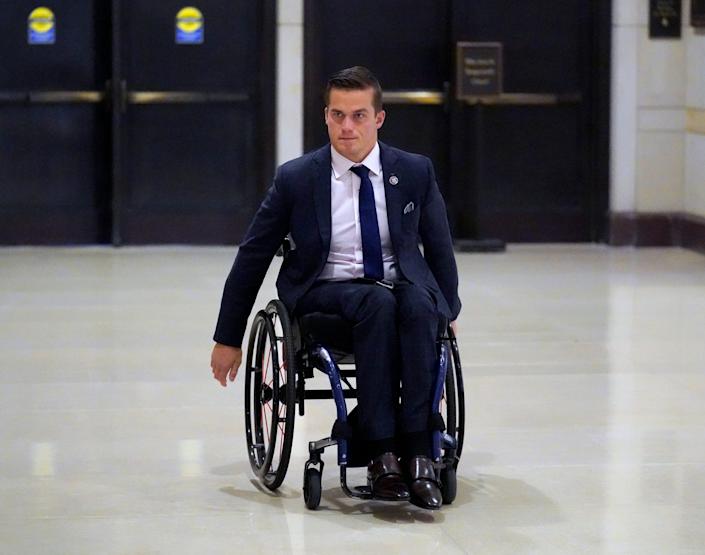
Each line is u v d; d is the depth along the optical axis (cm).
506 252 1534
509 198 1584
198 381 905
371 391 605
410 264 645
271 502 642
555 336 1063
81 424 793
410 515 621
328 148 657
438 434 606
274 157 1541
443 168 1577
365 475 691
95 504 639
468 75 1498
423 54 1561
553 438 766
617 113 1556
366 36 1551
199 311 1161
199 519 616
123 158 1530
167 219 1550
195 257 1480
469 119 1558
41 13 1516
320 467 631
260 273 666
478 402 852
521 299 1229
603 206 1583
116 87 1513
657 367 956
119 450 737
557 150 1581
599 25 1555
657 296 1248
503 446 748
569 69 1572
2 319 1118
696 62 1520
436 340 631
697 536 591
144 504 639
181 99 1533
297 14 1519
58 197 1544
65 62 1524
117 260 1452
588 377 924
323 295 630
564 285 1307
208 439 762
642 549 574
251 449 692
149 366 948
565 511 628
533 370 945
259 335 685
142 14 1520
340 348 638
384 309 607
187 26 1526
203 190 1552
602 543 581
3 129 1525
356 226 649
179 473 693
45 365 949
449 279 659
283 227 657
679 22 1545
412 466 599
